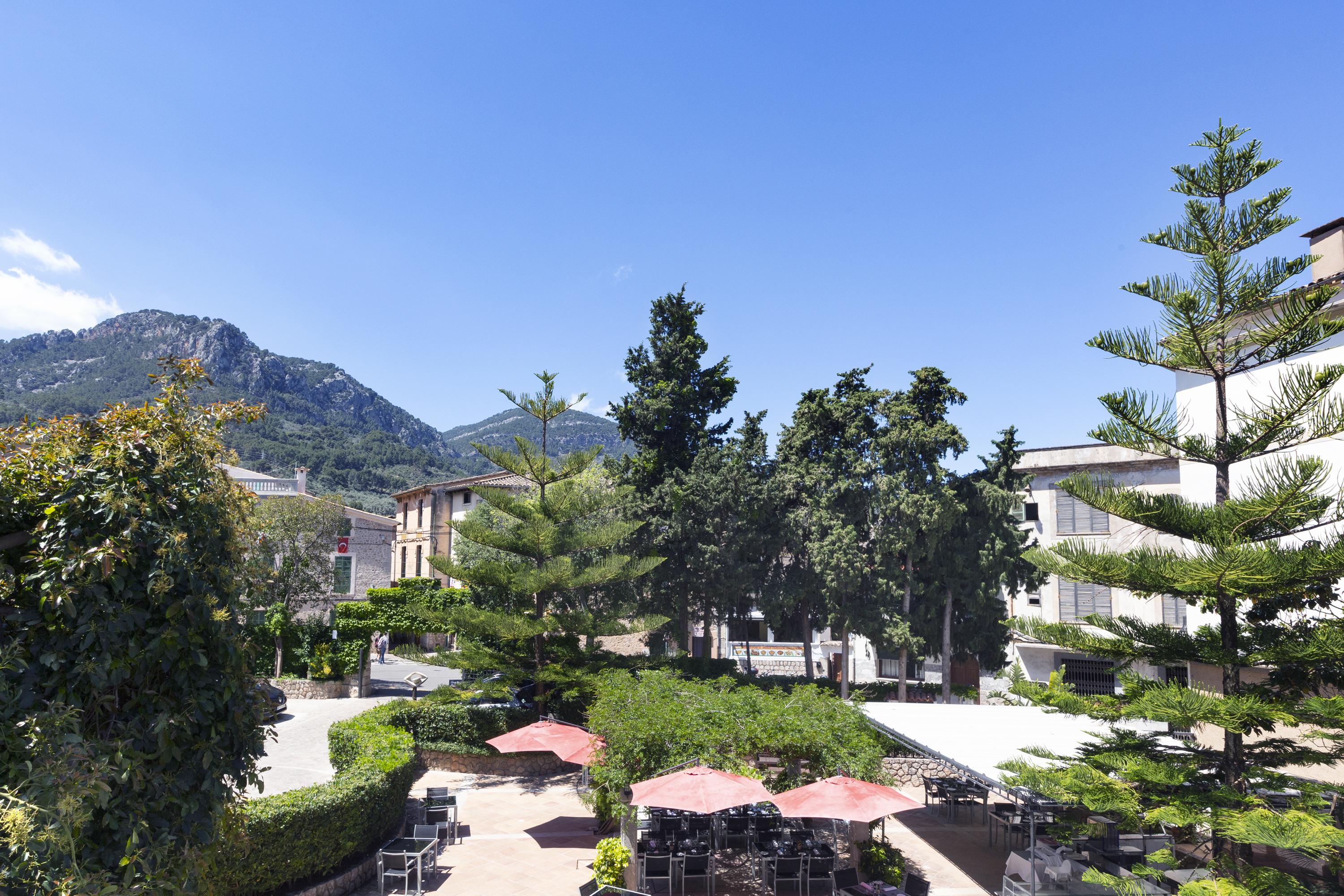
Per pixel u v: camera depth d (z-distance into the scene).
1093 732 12.45
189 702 6.27
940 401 32.97
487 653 24.75
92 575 5.68
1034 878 12.77
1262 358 10.16
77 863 5.46
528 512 25.39
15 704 5.44
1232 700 9.15
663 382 36.84
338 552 52.47
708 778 12.99
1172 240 10.82
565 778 22.41
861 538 33.16
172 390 6.66
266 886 12.12
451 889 13.97
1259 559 8.66
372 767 16.12
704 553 32.31
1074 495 10.59
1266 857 12.64
